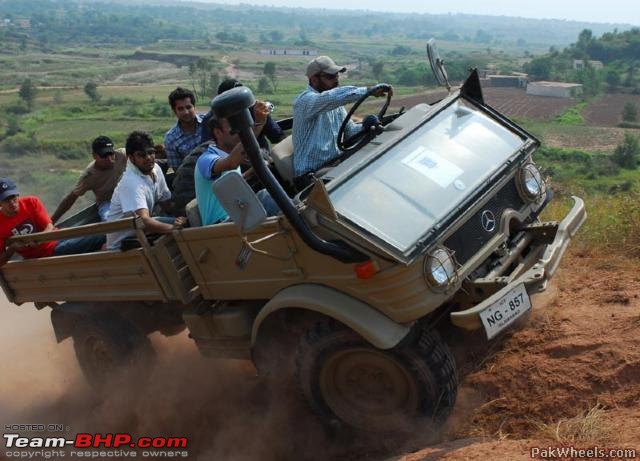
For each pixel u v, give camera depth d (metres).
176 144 7.11
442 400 4.50
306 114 5.27
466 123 5.40
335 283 4.54
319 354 4.74
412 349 4.44
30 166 68.56
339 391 4.89
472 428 4.64
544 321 5.43
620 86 149.50
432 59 5.71
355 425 4.86
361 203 4.54
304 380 4.91
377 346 4.31
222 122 5.12
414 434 4.68
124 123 101.06
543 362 4.88
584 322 5.25
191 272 5.34
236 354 5.46
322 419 5.01
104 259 5.75
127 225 5.30
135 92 150.00
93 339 6.41
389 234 4.37
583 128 97.62
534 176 5.34
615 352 4.72
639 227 7.15
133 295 5.77
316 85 5.63
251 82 165.00
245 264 4.95
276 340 5.13
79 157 75.19
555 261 4.80
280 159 5.58
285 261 4.71
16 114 115.56
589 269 6.65
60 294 6.39
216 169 5.05
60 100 132.38
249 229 4.18
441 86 5.79
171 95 6.95
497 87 146.12
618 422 4.19
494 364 5.11
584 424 4.16
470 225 4.81
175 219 5.80
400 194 4.66
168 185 7.14
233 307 5.33
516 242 5.20
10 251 6.43
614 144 84.56
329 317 4.73
